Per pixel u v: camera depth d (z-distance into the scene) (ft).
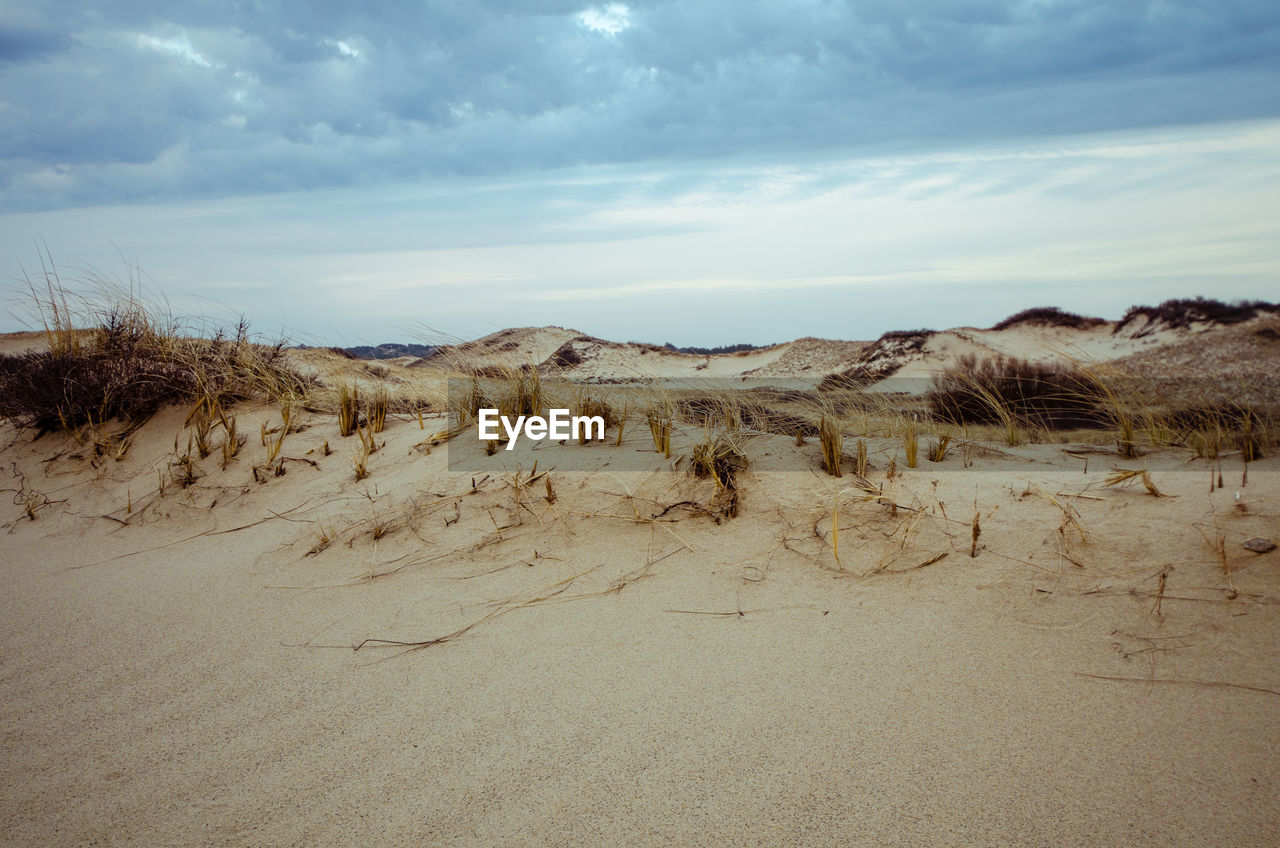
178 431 17.72
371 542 11.60
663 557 10.10
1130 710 6.09
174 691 7.67
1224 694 6.16
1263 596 7.38
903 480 12.02
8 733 7.05
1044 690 6.47
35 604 10.53
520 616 8.83
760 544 10.16
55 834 5.55
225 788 5.98
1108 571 8.34
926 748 5.83
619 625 8.39
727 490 11.66
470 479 13.26
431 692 7.26
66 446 17.75
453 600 9.45
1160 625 7.22
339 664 8.01
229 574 11.12
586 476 12.82
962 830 4.98
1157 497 10.25
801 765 5.74
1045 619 7.60
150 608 10.06
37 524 14.39
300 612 9.52
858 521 10.46
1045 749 5.71
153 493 15.01
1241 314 63.77
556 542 10.82
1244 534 8.64
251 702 7.33
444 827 5.34
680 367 76.54
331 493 13.91
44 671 8.34
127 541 13.16
